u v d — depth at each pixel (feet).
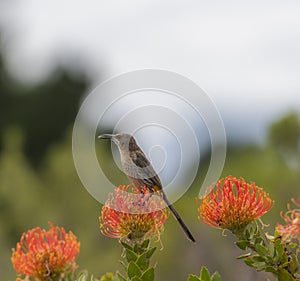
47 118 233.76
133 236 31.83
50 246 31.86
